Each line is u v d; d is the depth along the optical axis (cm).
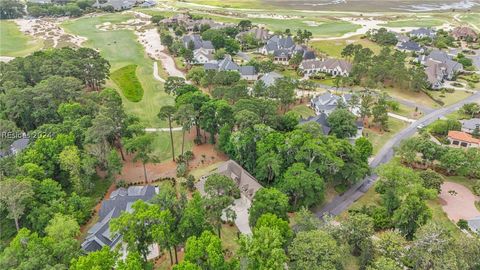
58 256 5394
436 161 9588
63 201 6894
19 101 10006
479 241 5531
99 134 8325
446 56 17062
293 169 7525
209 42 18612
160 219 5588
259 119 9319
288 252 5581
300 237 5391
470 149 9231
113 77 15212
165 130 11225
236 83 12812
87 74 13450
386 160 9850
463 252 5338
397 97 14012
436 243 5312
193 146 10394
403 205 6788
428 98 13975
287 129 10044
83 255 5772
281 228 5775
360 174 8194
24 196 6231
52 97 10394
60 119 10231
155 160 8894
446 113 12706
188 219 5691
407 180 7444
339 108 11100
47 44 19712
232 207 7575
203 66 16312
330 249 5116
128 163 9556
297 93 14025
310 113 12406
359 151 8856
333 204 8069
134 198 7506
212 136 10231
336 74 16138
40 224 6334
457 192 8438
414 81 14075
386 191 7506
